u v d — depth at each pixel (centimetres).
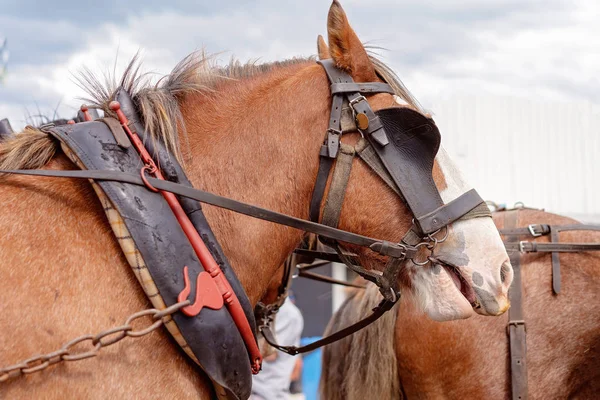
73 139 152
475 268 177
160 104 170
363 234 178
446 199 180
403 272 185
